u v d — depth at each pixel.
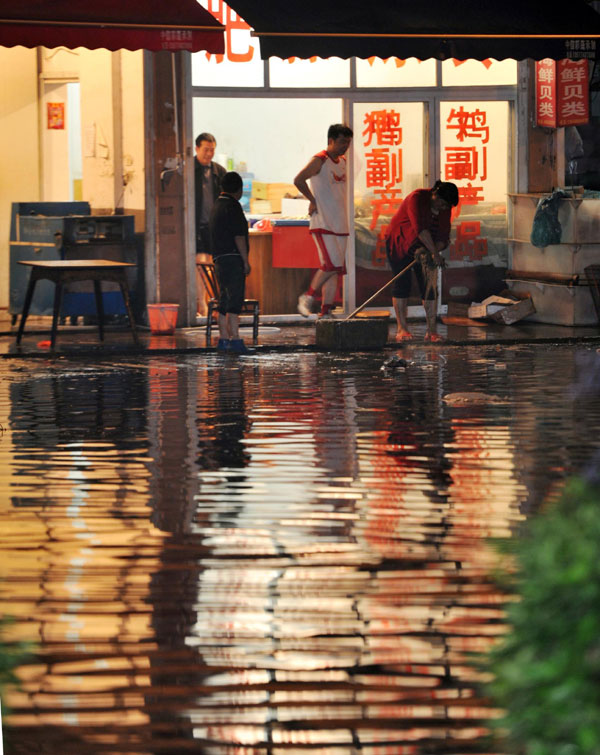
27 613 13.13
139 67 39.44
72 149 45.12
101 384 29.72
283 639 12.31
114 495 18.58
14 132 44.31
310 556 15.14
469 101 42.50
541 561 7.99
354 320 36.03
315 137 41.81
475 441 22.52
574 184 43.69
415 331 39.66
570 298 40.38
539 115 42.72
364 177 42.03
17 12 33.31
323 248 41.53
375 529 16.41
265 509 17.64
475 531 16.23
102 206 42.16
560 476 19.56
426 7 36.06
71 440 22.92
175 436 23.27
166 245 40.22
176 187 40.06
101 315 37.31
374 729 10.36
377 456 21.31
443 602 13.30
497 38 36.16
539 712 7.15
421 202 36.84
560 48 36.75
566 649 7.38
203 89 40.28
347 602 13.37
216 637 12.38
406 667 11.57
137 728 10.45
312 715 10.63
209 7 40.19
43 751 10.05
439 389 28.56
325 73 41.41
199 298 41.44
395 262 37.59
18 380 30.33
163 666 11.70
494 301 41.62
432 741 10.13
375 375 30.92
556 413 25.27
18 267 40.38
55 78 44.06
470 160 42.75
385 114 42.00
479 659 11.52
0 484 19.34
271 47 34.72
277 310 42.06
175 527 16.66
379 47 35.41
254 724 10.50
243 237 35.38
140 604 13.39
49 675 11.51
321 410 25.98
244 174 41.38
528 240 42.22
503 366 32.28
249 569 14.62
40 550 15.55
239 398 27.59
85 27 33.62
